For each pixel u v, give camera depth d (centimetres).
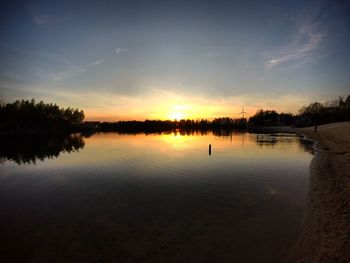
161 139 8050
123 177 2381
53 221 1366
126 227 1270
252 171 2547
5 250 1073
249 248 1038
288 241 1074
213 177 2305
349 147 3922
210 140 7188
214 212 1438
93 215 1441
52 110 15288
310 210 1374
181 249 1047
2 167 3008
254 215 1378
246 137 8569
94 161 3400
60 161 3428
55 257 1012
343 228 1119
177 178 2292
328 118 14550
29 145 5944
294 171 2500
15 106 12219
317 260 907
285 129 14688
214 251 1023
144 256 1002
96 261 979
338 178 1975
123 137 9688
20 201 1719
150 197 1747
